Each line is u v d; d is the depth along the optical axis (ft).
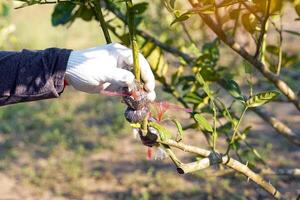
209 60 9.72
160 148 6.76
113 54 5.98
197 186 20.68
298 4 8.41
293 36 36.19
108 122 27.50
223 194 20.10
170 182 21.08
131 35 6.11
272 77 8.84
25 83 5.84
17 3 8.80
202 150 7.32
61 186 21.47
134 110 6.21
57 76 5.81
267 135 24.76
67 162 23.20
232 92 7.80
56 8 9.87
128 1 6.27
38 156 24.07
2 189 21.35
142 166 22.79
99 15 6.68
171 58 30.19
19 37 40.81
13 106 29.32
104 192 21.01
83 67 5.83
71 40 41.14
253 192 20.04
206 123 7.39
